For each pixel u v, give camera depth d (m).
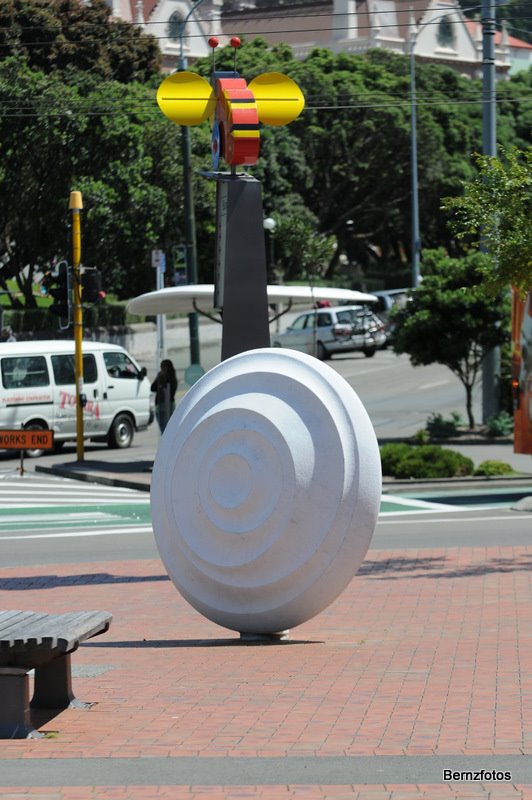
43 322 57.47
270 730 8.62
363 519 12.10
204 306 31.69
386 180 81.19
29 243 58.09
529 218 18.94
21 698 8.65
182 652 11.99
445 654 11.43
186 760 7.88
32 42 61.31
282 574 12.17
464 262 35.28
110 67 63.56
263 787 7.26
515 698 9.49
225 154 17.50
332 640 12.50
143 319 61.56
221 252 17.47
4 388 34.41
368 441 12.15
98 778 7.52
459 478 28.03
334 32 124.88
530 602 14.46
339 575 12.18
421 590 15.55
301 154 76.31
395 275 88.56
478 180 19.38
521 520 22.78
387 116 79.00
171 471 12.66
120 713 9.27
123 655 11.91
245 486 12.20
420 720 8.84
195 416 12.64
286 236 68.62
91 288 32.59
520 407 25.98
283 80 17.56
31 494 27.94
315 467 12.03
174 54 111.38
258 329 17.16
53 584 16.88
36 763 7.89
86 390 35.69
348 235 87.00
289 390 12.27
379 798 7.01
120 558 19.44
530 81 95.19
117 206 55.84
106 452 35.66
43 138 55.00
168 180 56.97
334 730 8.59
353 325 57.66
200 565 12.50
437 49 129.00
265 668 10.96
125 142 55.56
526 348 25.78
